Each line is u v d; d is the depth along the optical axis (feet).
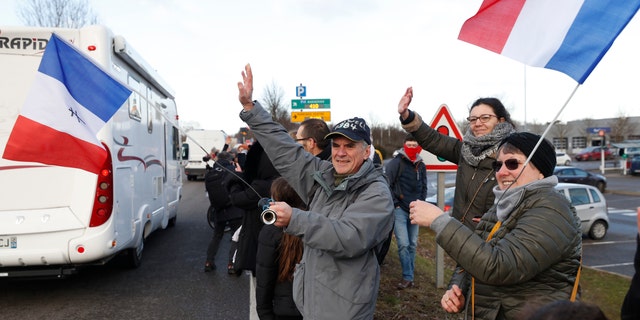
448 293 7.43
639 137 204.85
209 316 15.62
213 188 20.79
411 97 11.57
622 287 20.03
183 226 33.83
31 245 14.94
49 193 15.06
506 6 7.86
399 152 18.31
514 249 5.87
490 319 6.44
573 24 7.14
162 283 19.36
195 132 83.51
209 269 21.22
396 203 17.48
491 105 10.16
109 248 15.53
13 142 8.38
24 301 16.98
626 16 6.76
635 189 84.43
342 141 7.89
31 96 8.45
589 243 38.40
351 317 7.30
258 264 9.40
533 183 6.61
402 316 14.17
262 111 9.04
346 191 7.72
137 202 19.38
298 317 9.30
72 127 8.70
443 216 6.22
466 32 8.18
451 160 12.12
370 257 7.74
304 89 47.52
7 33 14.93
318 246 6.88
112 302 16.94
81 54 8.99
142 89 21.25
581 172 77.97
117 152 16.43
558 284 6.18
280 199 10.13
